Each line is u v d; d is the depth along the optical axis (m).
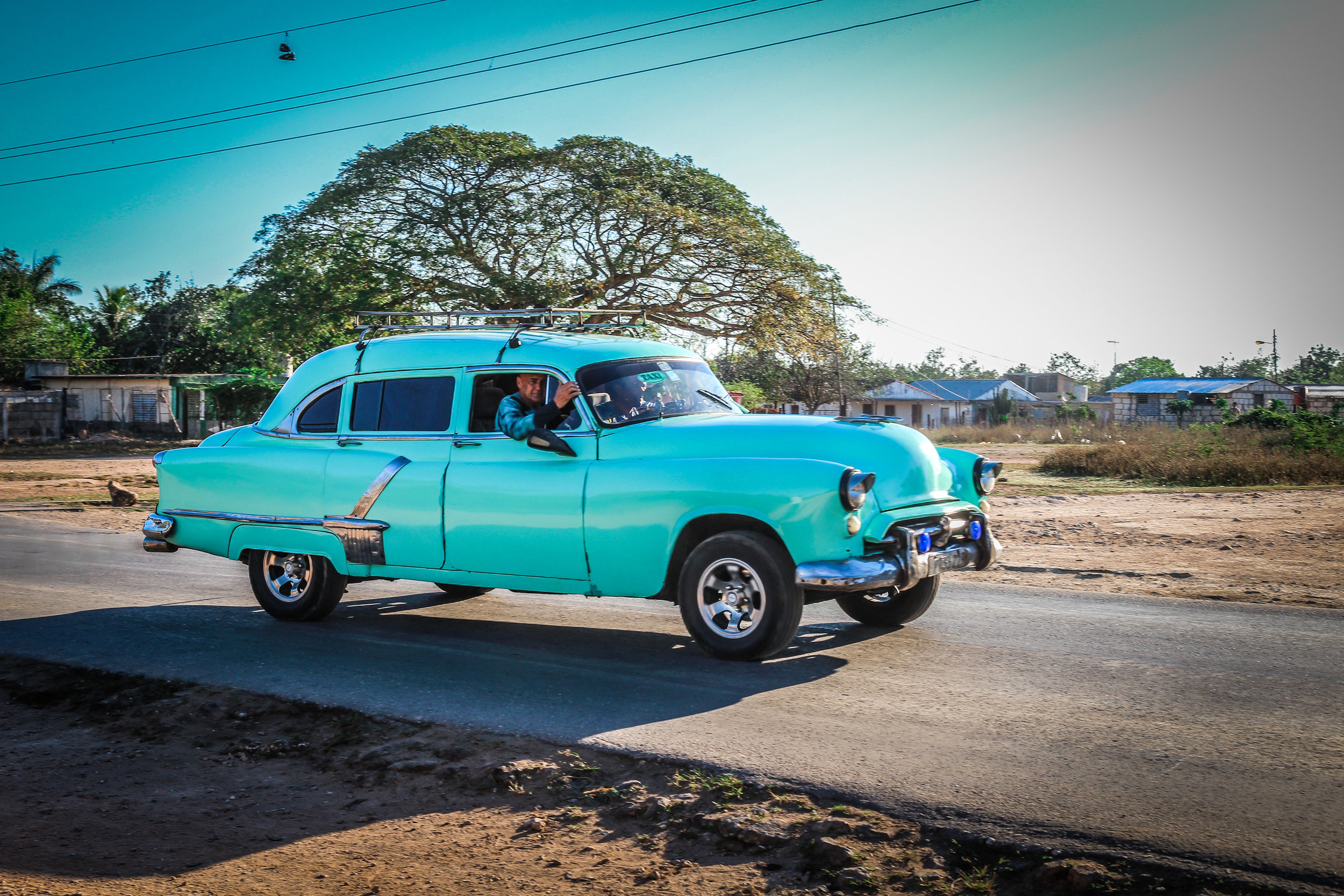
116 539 12.60
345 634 6.91
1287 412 32.88
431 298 30.64
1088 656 5.88
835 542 5.31
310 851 3.53
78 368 55.94
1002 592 8.20
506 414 6.25
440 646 6.50
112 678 5.71
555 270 31.33
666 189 31.36
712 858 3.35
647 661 5.94
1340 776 3.81
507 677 5.61
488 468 6.34
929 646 6.17
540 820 3.69
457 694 5.25
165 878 3.34
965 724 4.55
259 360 53.59
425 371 6.85
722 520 5.68
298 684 5.53
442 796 3.98
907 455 5.74
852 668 5.63
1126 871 3.09
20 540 12.41
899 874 3.17
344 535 6.91
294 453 7.27
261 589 7.47
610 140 31.42
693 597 5.75
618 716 4.79
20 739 4.81
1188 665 5.61
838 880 3.13
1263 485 18.50
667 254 30.92
